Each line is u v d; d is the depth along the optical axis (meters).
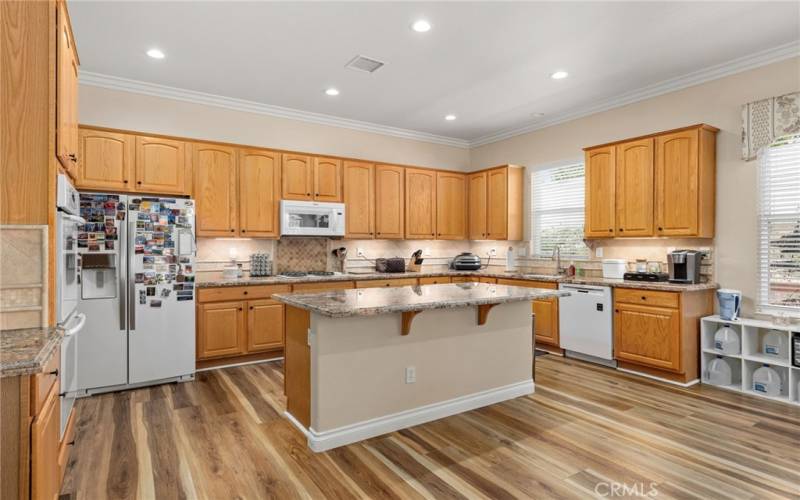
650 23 3.13
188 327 3.88
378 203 5.60
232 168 4.61
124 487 2.19
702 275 4.07
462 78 4.14
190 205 3.90
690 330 3.78
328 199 5.21
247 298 4.38
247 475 2.31
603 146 4.62
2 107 1.91
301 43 3.42
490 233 6.02
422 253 6.33
